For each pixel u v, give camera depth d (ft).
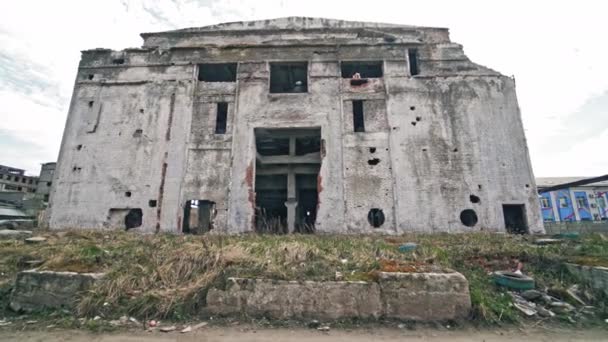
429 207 44.80
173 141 48.91
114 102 51.44
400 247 25.30
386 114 49.11
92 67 53.62
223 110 53.36
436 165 46.55
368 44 52.37
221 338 13.46
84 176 48.03
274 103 50.14
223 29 55.98
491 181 45.73
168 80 51.90
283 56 52.34
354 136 48.29
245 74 51.67
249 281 16.35
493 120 48.29
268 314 15.69
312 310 15.56
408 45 52.31
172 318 15.55
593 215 93.40
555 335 13.75
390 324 14.89
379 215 47.11
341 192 45.93
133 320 15.26
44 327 14.79
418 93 49.85
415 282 15.75
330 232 44.29
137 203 46.57
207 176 47.14
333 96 50.21
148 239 30.17
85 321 15.16
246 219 45.11
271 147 59.72
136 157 48.55
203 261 19.10
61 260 20.04
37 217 58.44
